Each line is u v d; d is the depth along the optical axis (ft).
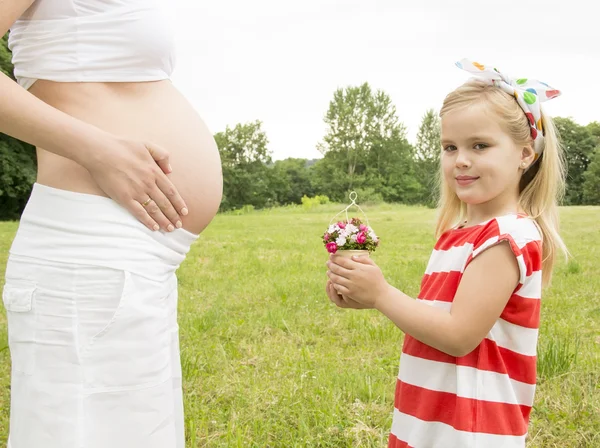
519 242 5.52
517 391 5.68
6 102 4.83
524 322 5.65
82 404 5.22
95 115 5.64
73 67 5.58
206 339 16.22
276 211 159.22
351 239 5.86
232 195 215.51
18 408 5.41
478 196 5.89
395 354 14.53
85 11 5.56
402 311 5.57
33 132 4.97
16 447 5.40
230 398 11.59
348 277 5.74
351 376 12.34
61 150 5.09
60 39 5.56
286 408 10.82
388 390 12.00
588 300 20.51
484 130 5.78
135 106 5.87
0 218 102.42
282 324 17.70
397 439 5.97
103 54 5.63
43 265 5.29
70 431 5.20
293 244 43.06
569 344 14.02
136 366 5.34
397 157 222.69
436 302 5.89
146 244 5.46
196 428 10.12
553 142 6.27
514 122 5.82
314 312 19.26
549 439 9.75
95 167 5.16
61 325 5.25
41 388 5.27
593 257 31.48
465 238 5.91
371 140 223.10
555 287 22.44
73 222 5.29
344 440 9.73
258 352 14.88
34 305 5.30
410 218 81.05
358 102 225.15
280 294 22.41
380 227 60.95
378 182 217.97
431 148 223.10
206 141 6.49
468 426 5.45
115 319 5.23
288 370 13.21
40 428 5.26
